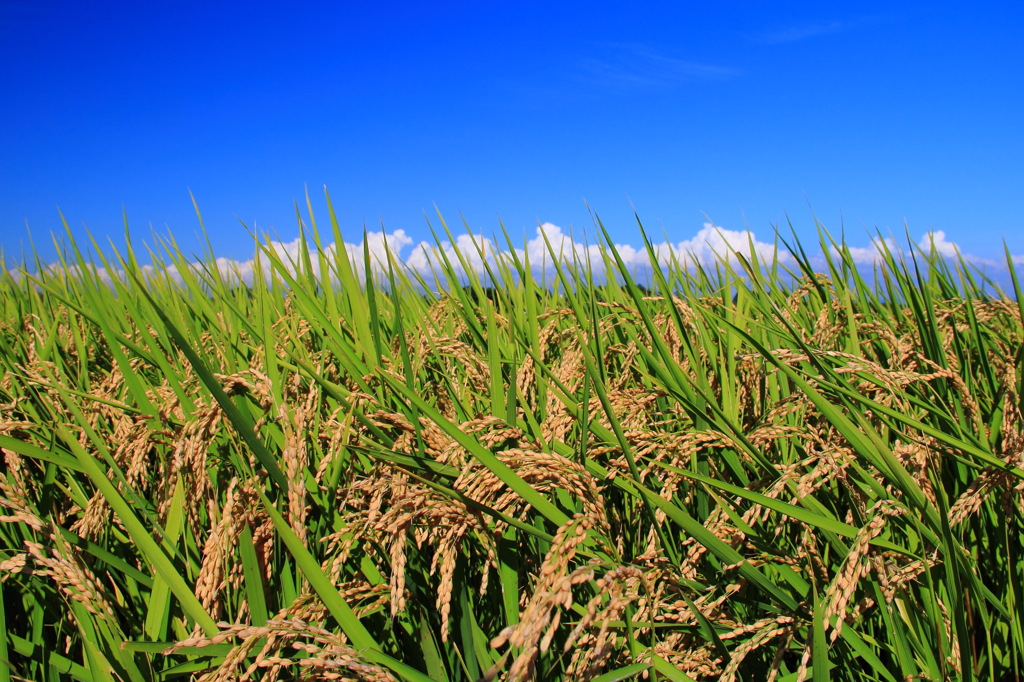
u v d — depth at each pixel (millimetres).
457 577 1444
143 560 1610
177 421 1771
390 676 1104
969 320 2316
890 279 2771
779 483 1378
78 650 1523
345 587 1484
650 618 1222
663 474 1758
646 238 1729
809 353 1511
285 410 1366
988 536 1734
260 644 1237
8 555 1538
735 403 2016
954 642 1424
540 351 2535
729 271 2893
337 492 1690
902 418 1367
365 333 2174
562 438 1760
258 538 1438
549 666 1432
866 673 1562
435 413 1238
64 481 1973
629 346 2287
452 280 2891
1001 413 1801
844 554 1340
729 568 1314
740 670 1494
